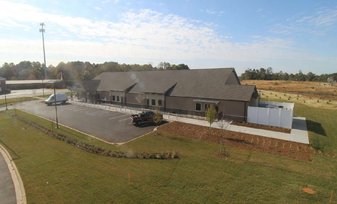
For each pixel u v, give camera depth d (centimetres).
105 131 2008
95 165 1235
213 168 1177
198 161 1276
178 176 1087
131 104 3550
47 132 1927
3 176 1125
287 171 1134
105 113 2931
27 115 2808
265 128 2081
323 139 1784
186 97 2784
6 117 2669
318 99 4288
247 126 2164
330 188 961
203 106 2659
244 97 2359
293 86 7812
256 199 878
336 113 2891
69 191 960
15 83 7781
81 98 4422
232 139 1727
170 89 3080
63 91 7000
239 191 939
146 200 881
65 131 1998
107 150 1435
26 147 1556
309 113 2917
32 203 874
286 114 2089
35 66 14600
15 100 4475
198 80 3052
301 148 1507
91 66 12169
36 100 4522
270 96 4862
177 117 2642
